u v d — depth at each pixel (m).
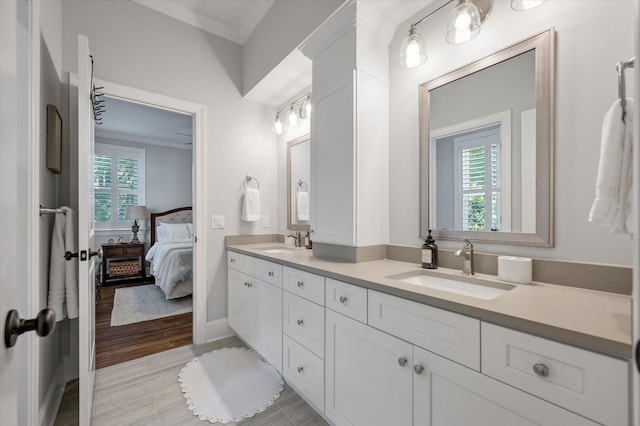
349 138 1.67
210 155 2.58
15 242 0.56
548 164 1.16
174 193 5.74
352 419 1.29
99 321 2.99
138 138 5.34
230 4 2.36
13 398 0.53
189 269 3.76
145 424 1.52
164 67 2.35
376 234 1.75
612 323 0.71
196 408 1.64
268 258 1.95
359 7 1.61
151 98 2.28
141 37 2.25
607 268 1.01
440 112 1.55
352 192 1.65
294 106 2.69
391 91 1.80
